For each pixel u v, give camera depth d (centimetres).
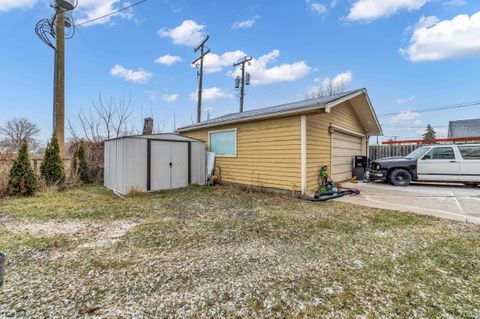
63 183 812
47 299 213
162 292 226
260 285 237
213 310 199
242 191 789
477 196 654
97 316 191
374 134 1151
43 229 405
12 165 680
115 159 790
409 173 843
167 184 823
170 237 374
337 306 203
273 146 760
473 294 219
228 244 346
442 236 370
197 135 1103
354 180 963
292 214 506
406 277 250
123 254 312
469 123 1892
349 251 318
